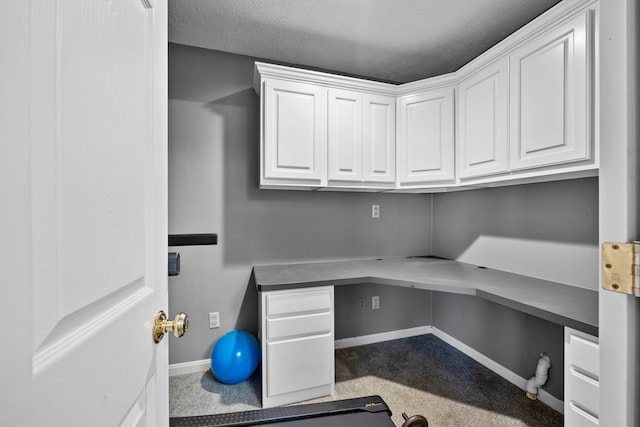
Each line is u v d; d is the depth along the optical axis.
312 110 2.11
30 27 0.34
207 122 2.28
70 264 0.40
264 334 1.81
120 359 0.54
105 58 0.49
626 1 0.53
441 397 1.95
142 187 0.64
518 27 1.99
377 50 2.30
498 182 1.89
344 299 2.69
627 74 0.53
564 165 1.42
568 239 1.78
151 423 0.68
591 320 1.20
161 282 0.73
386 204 2.79
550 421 1.71
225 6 1.80
